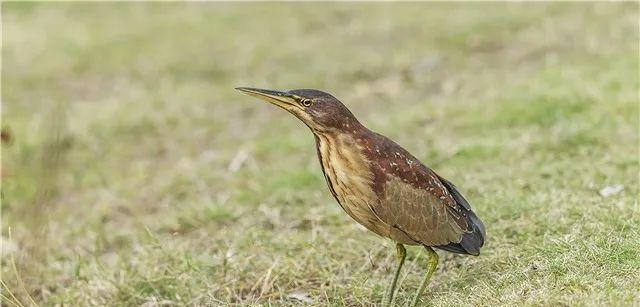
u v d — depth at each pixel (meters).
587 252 8.92
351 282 9.59
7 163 14.45
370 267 9.95
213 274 10.48
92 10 25.72
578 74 15.62
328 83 18.19
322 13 23.36
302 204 12.30
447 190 9.04
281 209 12.19
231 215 12.23
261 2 25.09
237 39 21.67
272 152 14.62
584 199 10.50
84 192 14.13
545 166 11.94
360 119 15.98
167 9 25.25
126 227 12.64
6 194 13.60
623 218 9.66
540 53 17.91
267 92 8.73
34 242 11.21
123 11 25.39
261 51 20.53
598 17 19.48
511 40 19.08
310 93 8.62
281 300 9.55
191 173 14.23
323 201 12.19
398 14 22.42
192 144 15.80
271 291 9.86
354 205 8.67
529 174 11.77
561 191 10.89
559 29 19.12
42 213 11.87
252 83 18.58
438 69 18.08
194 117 17.00
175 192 13.65
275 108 17.22
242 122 16.66
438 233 8.77
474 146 12.99
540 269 8.77
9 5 26.38
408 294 9.14
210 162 14.69
